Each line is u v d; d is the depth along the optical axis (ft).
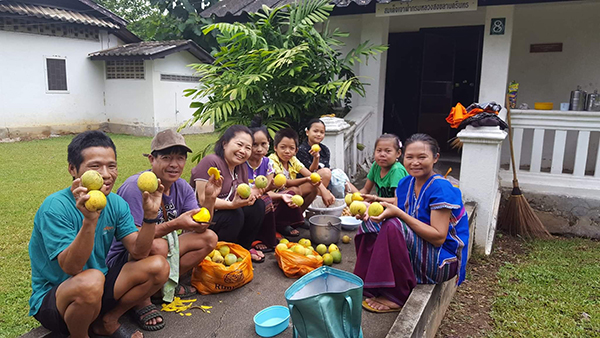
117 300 7.95
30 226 17.34
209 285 10.15
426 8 20.10
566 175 19.72
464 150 16.01
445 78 29.09
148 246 7.81
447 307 12.34
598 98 19.52
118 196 8.18
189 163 35.27
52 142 42.73
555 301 12.78
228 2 25.77
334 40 20.92
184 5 56.49
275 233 13.20
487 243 16.30
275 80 19.80
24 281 12.80
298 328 7.48
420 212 10.00
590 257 16.31
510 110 19.83
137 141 45.03
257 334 8.70
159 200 7.59
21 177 26.08
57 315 7.26
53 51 47.14
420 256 9.78
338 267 12.09
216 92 20.26
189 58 54.49
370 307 9.77
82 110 50.85
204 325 9.00
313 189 14.52
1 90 43.11
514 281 14.28
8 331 10.34
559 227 19.40
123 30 53.67
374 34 23.43
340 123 18.75
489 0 19.38
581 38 22.47
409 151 9.84
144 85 50.01
